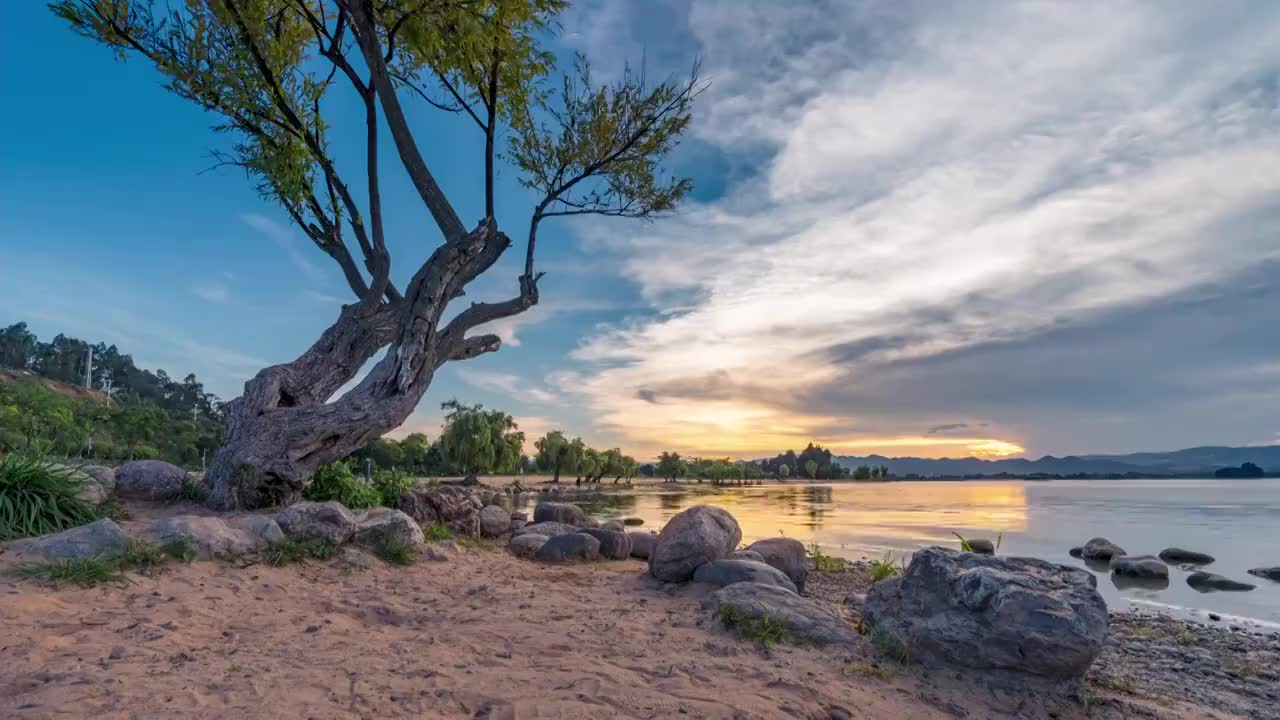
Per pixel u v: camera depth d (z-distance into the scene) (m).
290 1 12.17
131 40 10.86
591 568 11.71
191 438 69.00
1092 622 5.55
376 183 12.63
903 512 43.34
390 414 10.98
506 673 4.71
